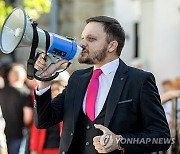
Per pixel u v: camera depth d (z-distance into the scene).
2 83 13.51
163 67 19.08
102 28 6.58
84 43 6.57
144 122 6.52
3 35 6.35
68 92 6.81
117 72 6.64
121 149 6.32
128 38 19.44
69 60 6.47
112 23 6.62
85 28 6.64
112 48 6.62
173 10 18.88
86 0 20.97
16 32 6.16
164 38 19.03
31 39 6.17
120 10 19.81
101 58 6.60
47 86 6.59
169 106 10.12
